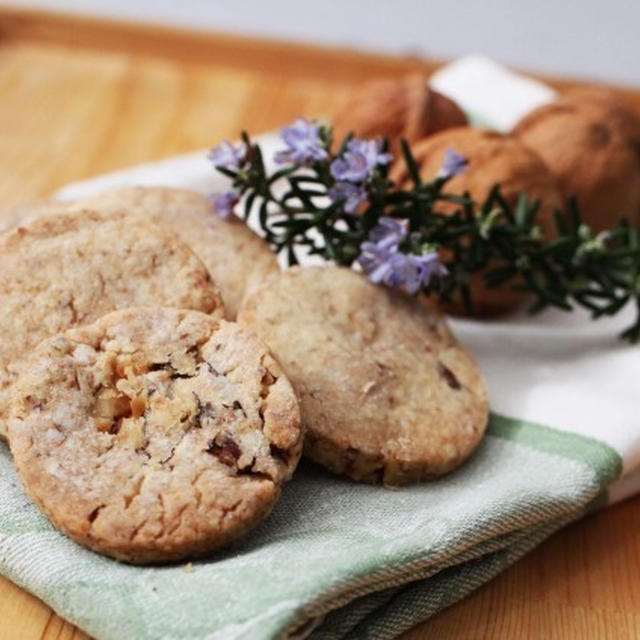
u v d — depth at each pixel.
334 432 0.37
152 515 0.34
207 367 0.36
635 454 0.39
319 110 0.60
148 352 0.36
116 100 0.59
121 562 0.34
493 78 0.57
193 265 0.39
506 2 0.68
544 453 0.39
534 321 0.46
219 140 0.57
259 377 0.36
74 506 0.34
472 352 0.43
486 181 0.44
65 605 0.33
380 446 0.37
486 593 0.37
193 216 0.42
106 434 0.35
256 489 0.34
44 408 0.35
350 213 0.42
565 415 0.40
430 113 0.47
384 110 0.47
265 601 0.32
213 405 0.35
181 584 0.33
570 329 0.45
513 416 0.41
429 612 0.36
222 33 0.63
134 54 0.63
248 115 0.59
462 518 0.36
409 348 0.40
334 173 0.42
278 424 0.35
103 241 0.39
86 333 0.36
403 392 0.39
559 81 0.63
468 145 0.45
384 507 0.37
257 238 0.42
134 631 0.32
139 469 0.35
